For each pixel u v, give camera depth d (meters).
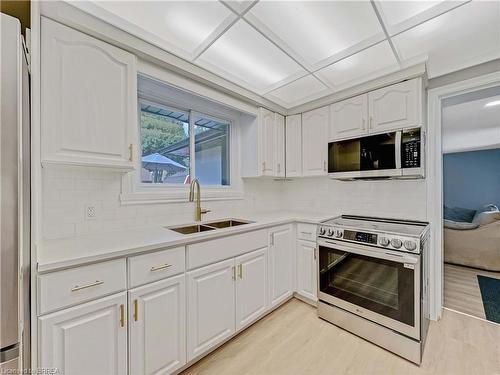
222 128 2.71
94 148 1.38
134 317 1.30
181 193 2.16
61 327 1.07
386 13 1.42
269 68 2.03
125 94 1.50
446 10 1.38
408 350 1.65
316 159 2.62
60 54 1.26
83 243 1.37
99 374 1.17
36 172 1.07
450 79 2.06
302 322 2.12
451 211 5.48
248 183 2.85
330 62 1.93
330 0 1.31
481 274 3.24
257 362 1.65
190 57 1.82
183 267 1.53
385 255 1.76
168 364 1.44
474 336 1.90
